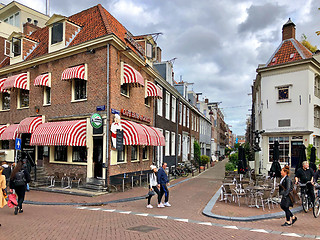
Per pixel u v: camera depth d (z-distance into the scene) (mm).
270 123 20203
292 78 19391
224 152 86625
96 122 13203
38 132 14898
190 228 7469
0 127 18797
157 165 20297
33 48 18906
